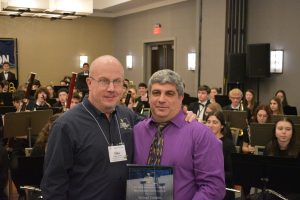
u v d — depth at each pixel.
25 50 12.24
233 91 6.57
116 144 1.85
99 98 1.82
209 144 1.75
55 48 12.68
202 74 9.07
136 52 12.21
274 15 7.93
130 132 1.94
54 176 1.74
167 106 1.79
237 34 8.49
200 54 9.09
